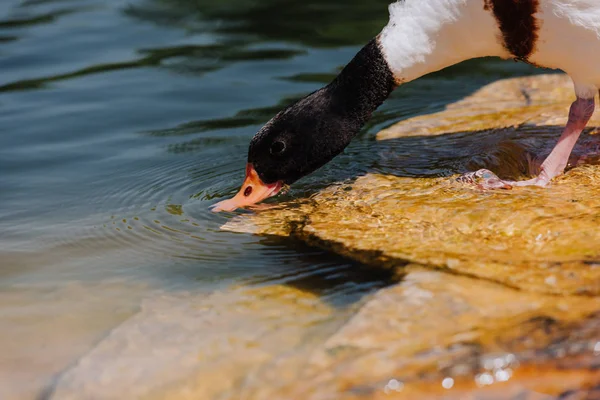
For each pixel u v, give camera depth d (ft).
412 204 27.68
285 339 20.31
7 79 45.06
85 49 49.73
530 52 27.89
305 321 21.09
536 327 19.15
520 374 17.75
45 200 31.14
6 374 20.11
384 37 29.91
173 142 36.47
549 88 40.60
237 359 19.67
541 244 23.71
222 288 23.62
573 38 26.68
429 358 18.53
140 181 32.58
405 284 22.06
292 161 30.30
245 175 31.94
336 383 18.21
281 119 30.19
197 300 22.97
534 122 35.47
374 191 29.58
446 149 33.53
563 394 17.13
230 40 50.75
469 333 19.30
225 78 44.47
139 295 23.67
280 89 42.45
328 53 47.67
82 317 22.62
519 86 41.47
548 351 18.19
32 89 43.47
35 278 25.13
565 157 28.60
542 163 29.76
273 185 30.60
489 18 27.43
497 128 35.37
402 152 33.71
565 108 36.99
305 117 30.17
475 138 34.42
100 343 21.06
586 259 22.39
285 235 27.07
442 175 30.48
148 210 30.04
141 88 43.34
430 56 29.53
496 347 18.58
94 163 34.53
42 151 35.83
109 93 42.73
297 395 18.02
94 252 26.76
